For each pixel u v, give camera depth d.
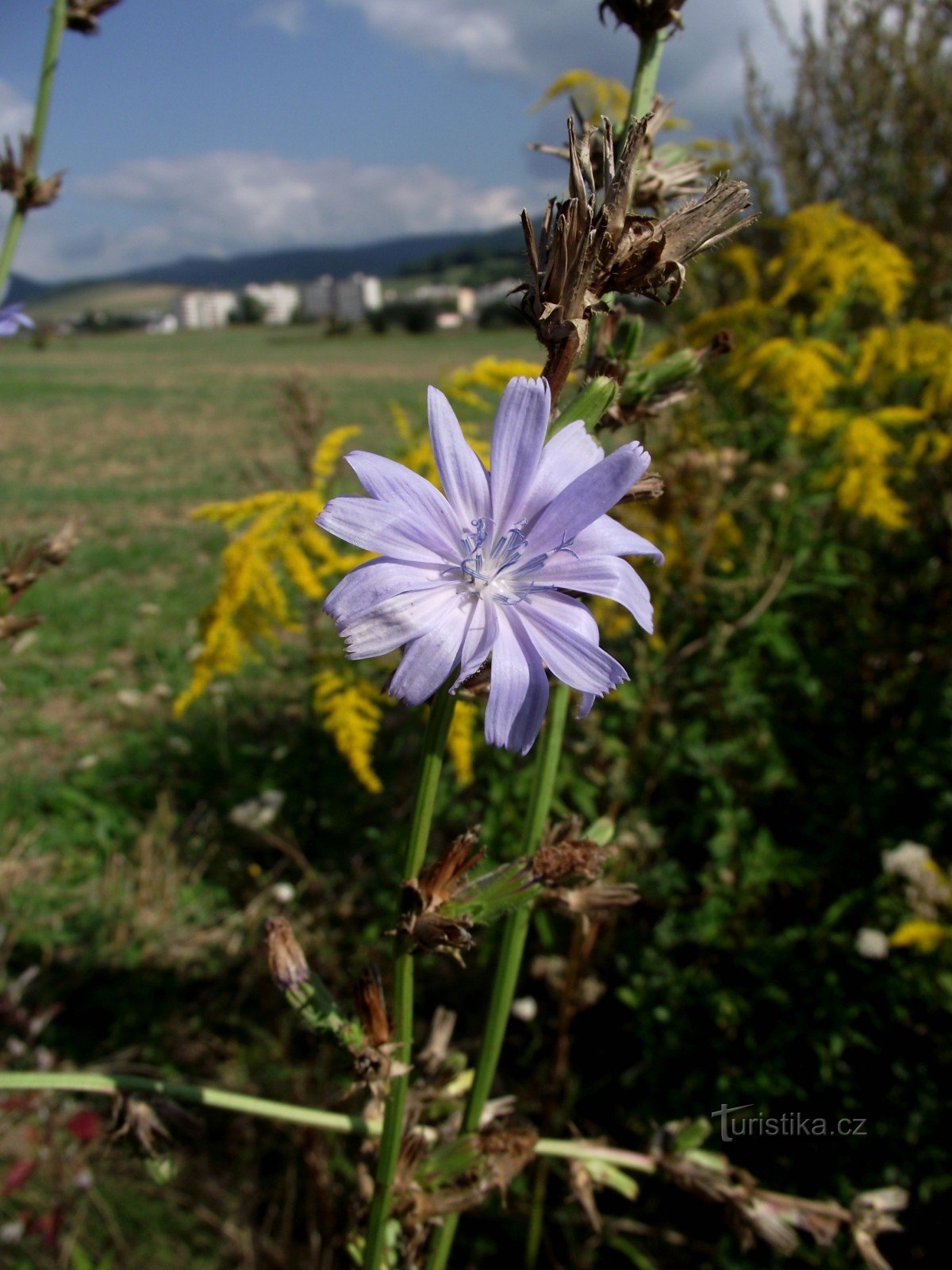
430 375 36.81
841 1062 3.05
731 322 4.45
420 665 1.17
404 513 1.22
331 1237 2.96
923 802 3.56
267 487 4.42
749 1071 3.11
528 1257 2.99
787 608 4.05
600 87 3.61
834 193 6.29
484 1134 1.61
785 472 3.98
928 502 4.38
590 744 3.52
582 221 1.16
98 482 15.87
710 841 3.52
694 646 3.57
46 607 8.96
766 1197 1.87
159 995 4.05
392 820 4.19
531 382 1.25
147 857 4.56
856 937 3.27
